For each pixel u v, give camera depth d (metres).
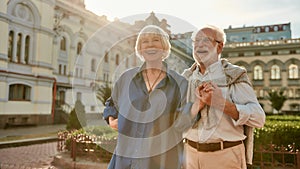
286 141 5.31
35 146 8.87
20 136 10.58
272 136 5.25
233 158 1.70
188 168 1.82
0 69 13.94
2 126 13.95
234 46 32.84
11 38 15.23
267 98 30.05
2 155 7.15
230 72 1.65
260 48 31.72
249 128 1.74
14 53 15.23
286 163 4.58
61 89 18.77
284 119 11.02
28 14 16.12
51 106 17.22
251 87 1.69
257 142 5.05
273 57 31.44
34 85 16.30
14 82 14.94
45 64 17.00
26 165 5.91
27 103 15.70
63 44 19.39
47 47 17.22
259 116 1.58
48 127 15.04
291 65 30.75
